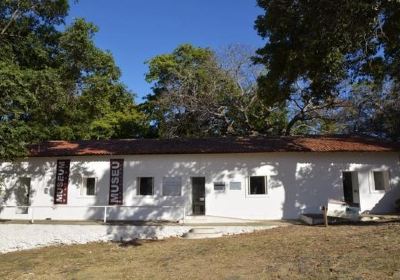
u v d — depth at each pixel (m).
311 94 23.22
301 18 18.12
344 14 16.36
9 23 20.83
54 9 21.78
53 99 20.84
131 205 25.09
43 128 25.77
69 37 21.17
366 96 34.31
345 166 24.95
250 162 24.91
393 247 12.96
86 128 34.41
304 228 19.92
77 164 25.95
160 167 25.36
